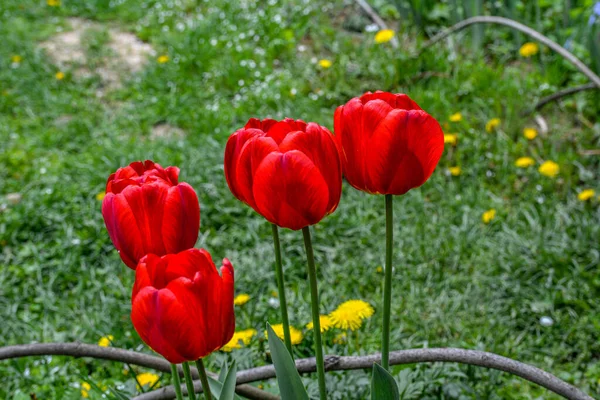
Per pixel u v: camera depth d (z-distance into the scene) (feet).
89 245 14.16
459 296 11.84
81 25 25.46
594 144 15.99
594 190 14.16
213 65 21.01
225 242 13.79
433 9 22.17
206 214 14.51
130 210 4.36
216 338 4.07
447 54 19.49
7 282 13.25
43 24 25.34
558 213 13.55
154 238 4.44
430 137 4.38
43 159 17.33
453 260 12.71
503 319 11.32
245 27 22.99
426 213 14.14
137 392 9.23
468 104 17.66
